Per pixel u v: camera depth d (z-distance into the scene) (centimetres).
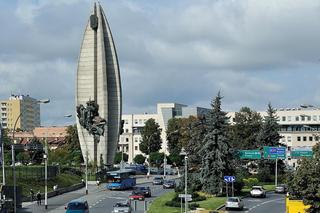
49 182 10056
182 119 18975
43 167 10188
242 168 10806
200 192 9094
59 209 7331
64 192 9981
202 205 7581
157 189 10725
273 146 13000
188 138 16688
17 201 7062
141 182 12769
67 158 15300
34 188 9250
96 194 9769
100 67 14000
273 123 13375
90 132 13738
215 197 8756
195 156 10450
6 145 14275
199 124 10750
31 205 7825
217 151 8906
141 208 7306
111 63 14112
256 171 13538
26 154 14275
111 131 13975
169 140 18675
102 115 13962
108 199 8850
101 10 14162
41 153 14775
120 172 10712
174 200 7606
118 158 19425
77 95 14162
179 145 17100
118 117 14075
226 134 9012
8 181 8994
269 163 12825
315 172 4044
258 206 7894
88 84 14088
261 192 9294
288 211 4997
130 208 6400
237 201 7338
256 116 15438
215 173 8944
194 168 10488
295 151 12000
